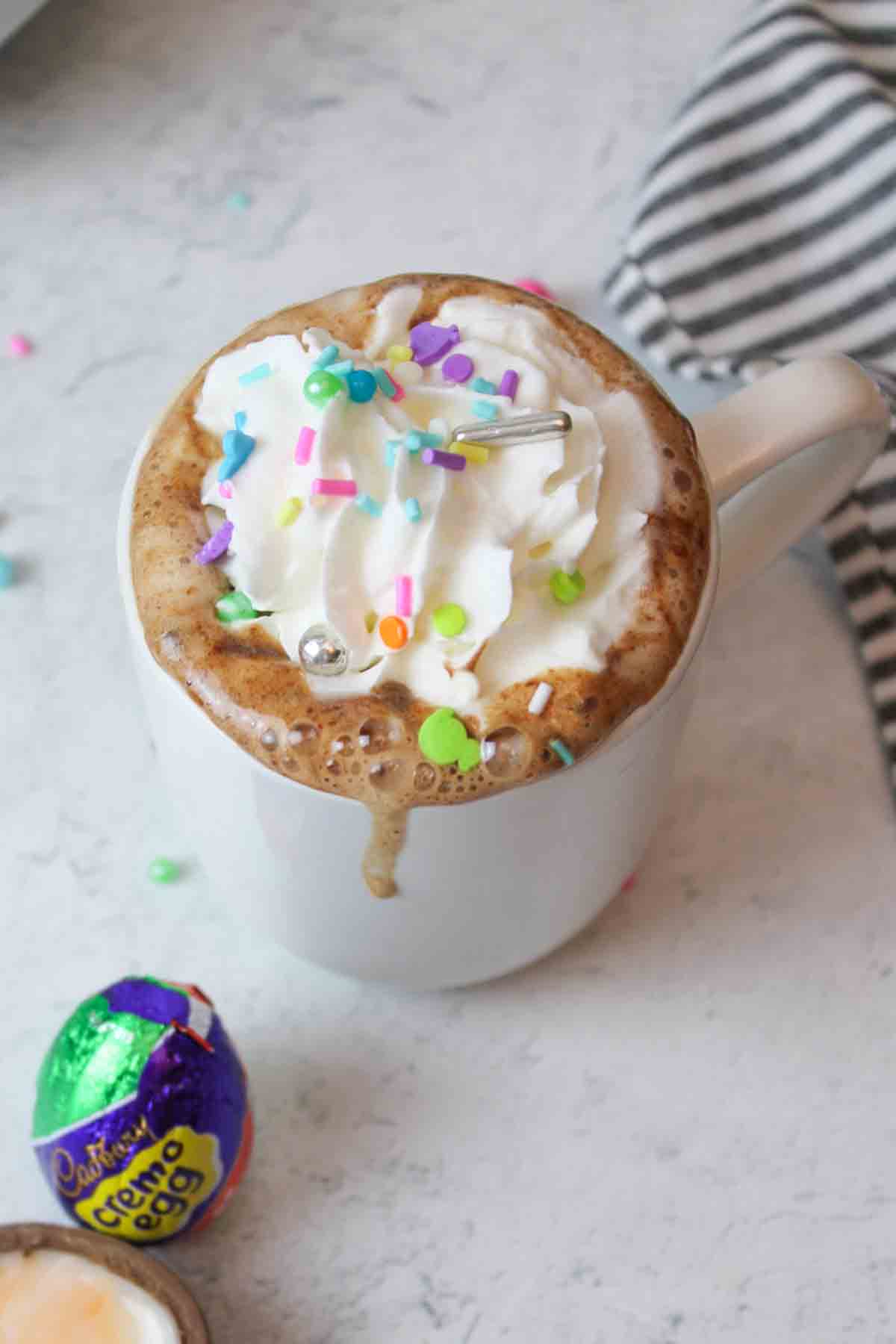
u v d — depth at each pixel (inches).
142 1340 18.4
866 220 22.8
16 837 21.1
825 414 18.6
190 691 17.3
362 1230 19.6
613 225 24.0
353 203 24.0
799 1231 19.8
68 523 22.5
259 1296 19.4
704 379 22.8
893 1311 19.5
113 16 25.0
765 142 23.0
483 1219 19.7
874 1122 20.2
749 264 23.0
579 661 17.3
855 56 23.6
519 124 24.5
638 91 24.7
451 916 18.6
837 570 22.0
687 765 21.6
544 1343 19.3
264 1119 20.0
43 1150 18.6
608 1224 19.7
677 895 21.1
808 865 21.3
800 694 22.0
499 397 17.8
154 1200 18.4
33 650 21.9
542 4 25.2
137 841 21.1
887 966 20.9
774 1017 20.6
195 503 17.8
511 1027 20.5
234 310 23.4
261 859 18.4
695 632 17.7
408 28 25.0
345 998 20.6
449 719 17.0
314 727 17.1
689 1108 20.2
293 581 17.4
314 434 17.4
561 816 17.8
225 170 24.1
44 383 23.1
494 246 23.8
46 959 20.6
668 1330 19.4
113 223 23.8
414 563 17.3
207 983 20.6
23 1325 18.4
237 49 24.9
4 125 24.3
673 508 17.8
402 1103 20.1
